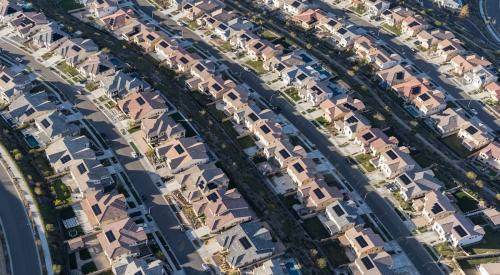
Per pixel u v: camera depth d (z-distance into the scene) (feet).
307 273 455.63
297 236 488.44
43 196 499.51
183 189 520.83
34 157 541.75
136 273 429.38
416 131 623.36
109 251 448.24
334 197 516.32
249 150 578.25
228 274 449.48
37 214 479.00
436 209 507.30
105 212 478.59
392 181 551.18
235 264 449.48
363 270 451.12
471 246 491.31
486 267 459.32
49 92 632.38
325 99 648.38
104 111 611.06
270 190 533.14
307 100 654.94
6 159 529.04
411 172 551.18
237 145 583.17
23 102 594.65
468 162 590.96
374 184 548.72
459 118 627.46
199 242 475.72
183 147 551.18
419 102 652.48
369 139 583.17
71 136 572.92
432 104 645.92
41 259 443.73
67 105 615.16
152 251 464.65
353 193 538.47
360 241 475.31
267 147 564.30
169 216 497.05
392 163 553.23
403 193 533.14
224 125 609.01
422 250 486.79
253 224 483.10
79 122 592.19
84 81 654.94
